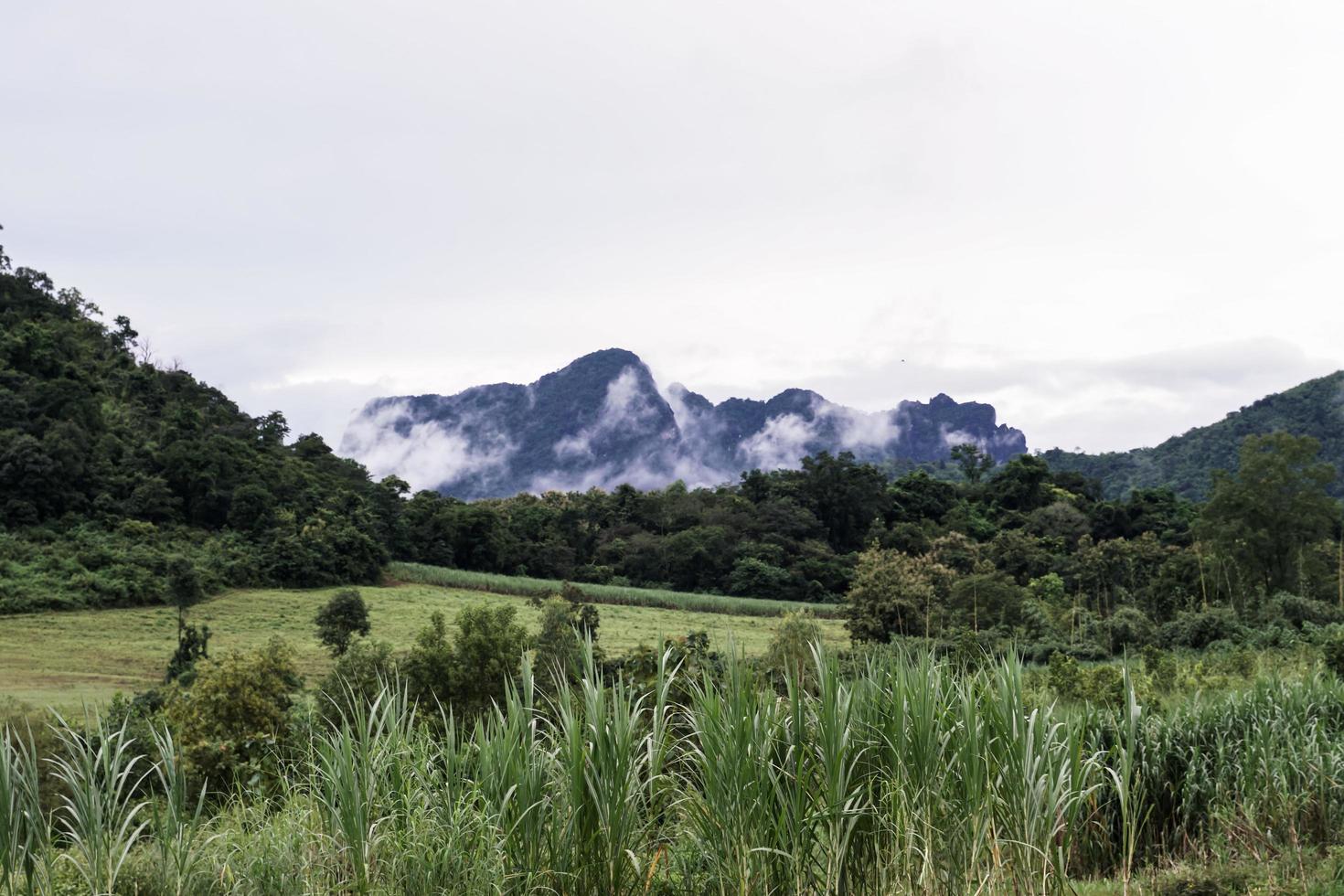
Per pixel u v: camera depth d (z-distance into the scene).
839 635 57.72
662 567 97.38
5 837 6.26
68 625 58.16
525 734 7.41
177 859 6.88
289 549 78.88
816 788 7.38
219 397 119.88
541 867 6.96
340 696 26.66
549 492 117.81
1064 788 7.64
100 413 91.88
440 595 79.12
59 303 122.12
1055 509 103.81
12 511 76.00
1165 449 177.25
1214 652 40.03
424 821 6.97
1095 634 48.28
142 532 77.94
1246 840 9.16
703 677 7.79
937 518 114.38
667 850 7.68
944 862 7.34
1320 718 11.77
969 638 42.38
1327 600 58.56
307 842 7.12
